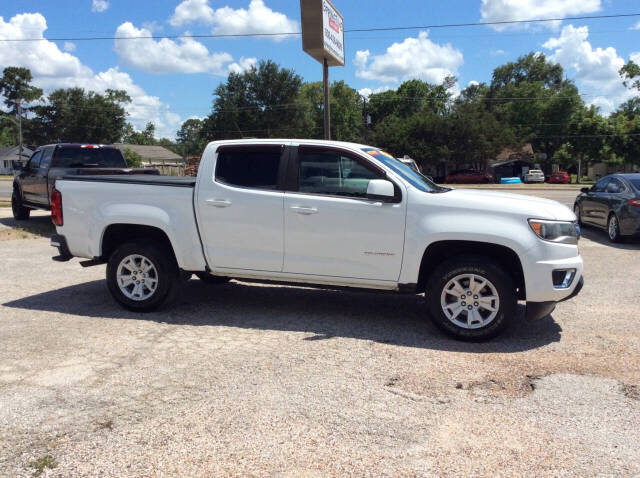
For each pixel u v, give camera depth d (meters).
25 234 11.52
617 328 5.26
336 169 5.13
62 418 3.29
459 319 4.91
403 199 4.89
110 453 2.90
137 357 4.34
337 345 4.68
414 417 3.34
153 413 3.36
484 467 2.80
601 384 3.87
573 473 2.75
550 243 4.66
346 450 2.95
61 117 75.69
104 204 5.64
